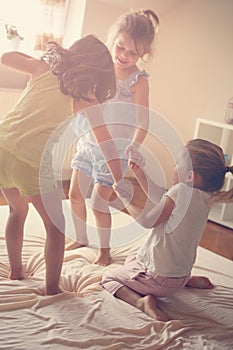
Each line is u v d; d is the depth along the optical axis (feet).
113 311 4.79
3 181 4.85
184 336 4.53
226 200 5.15
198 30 10.84
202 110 10.95
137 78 6.31
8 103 9.48
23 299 4.72
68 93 4.75
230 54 10.27
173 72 11.46
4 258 5.70
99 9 10.09
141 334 4.46
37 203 4.75
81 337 4.23
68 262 5.89
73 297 4.92
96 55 4.81
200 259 6.68
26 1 9.72
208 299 5.38
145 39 6.10
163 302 5.21
